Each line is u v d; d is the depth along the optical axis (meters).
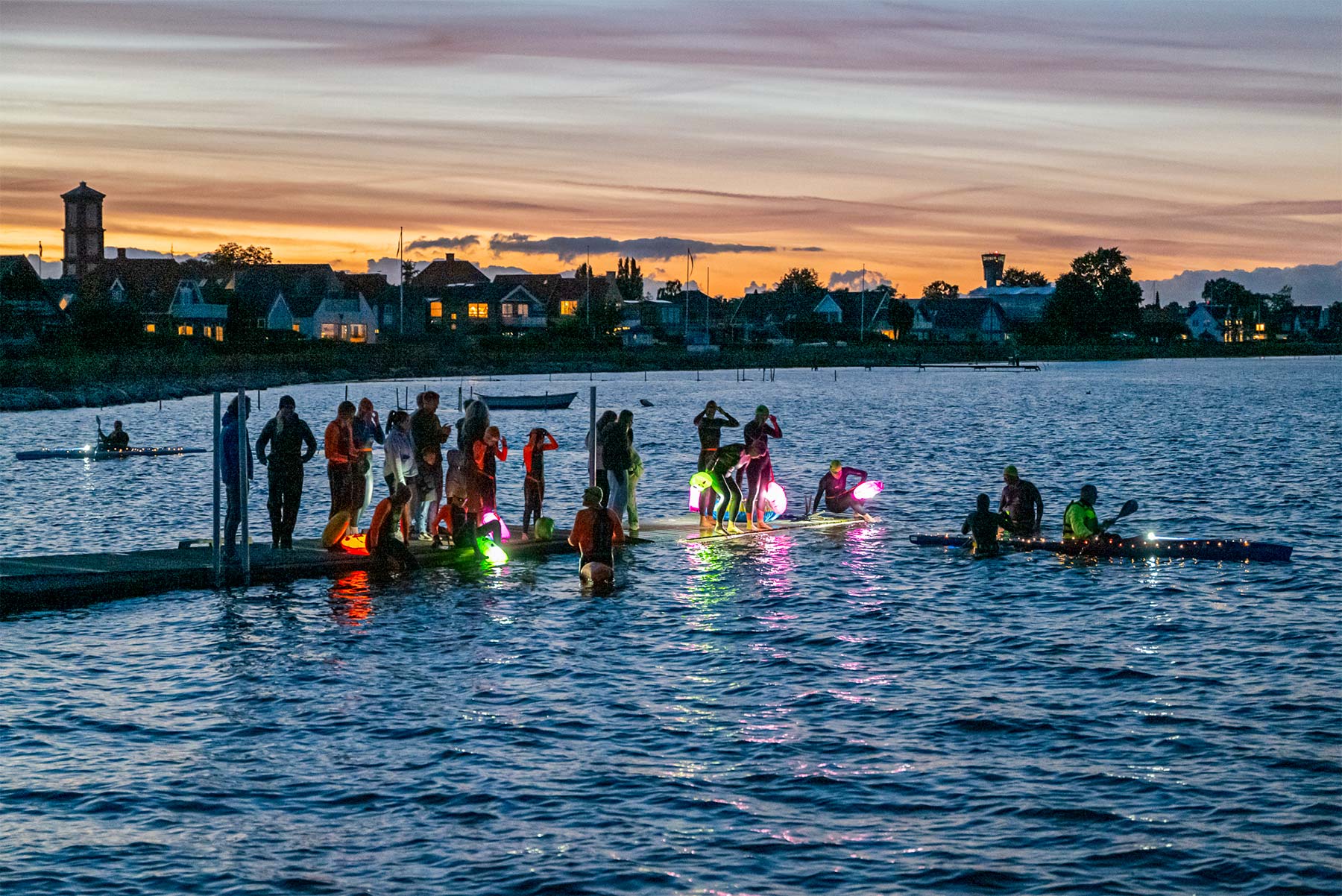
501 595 24.11
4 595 22.56
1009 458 52.50
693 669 19.47
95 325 109.25
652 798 14.55
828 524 31.98
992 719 17.14
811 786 14.90
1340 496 39.50
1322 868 12.78
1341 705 17.69
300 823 13.85
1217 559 27.53
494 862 12.98
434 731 16.59
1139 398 101.31
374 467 49.84
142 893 12.27
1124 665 19.69
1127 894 12.34
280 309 147.25
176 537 31.55
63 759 15.59
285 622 22.00
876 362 171.50
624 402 96.69
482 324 173.00
